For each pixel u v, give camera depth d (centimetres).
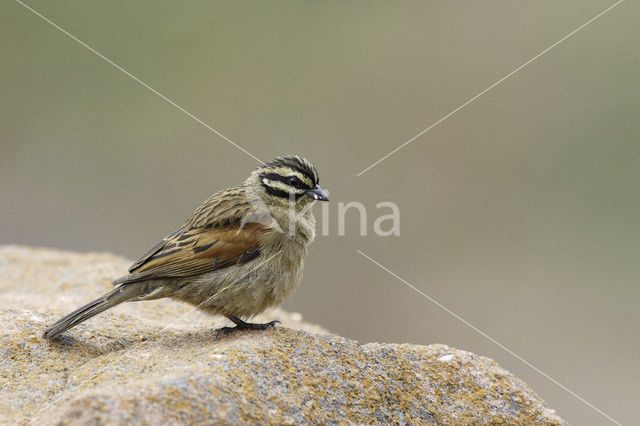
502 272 2486
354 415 973
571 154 2891
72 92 3016
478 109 3100
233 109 3102
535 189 2816
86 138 2912
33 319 1156
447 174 2888
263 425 883
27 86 2989
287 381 964
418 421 1003
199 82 3148
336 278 2533
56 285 1551
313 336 1075
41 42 3036
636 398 2077
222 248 1163
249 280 1172
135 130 2964
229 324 1327
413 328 2345
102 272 1642
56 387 955
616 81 3086
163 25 3219
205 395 866
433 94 3178
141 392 832
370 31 3378
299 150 3012
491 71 3219
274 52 3291
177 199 2862
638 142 2872
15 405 904
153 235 2709
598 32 3269
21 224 2647
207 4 3319
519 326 2308
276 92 3173
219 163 2969
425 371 1065
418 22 3462
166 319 1335
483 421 1023
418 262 2577
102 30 3145
